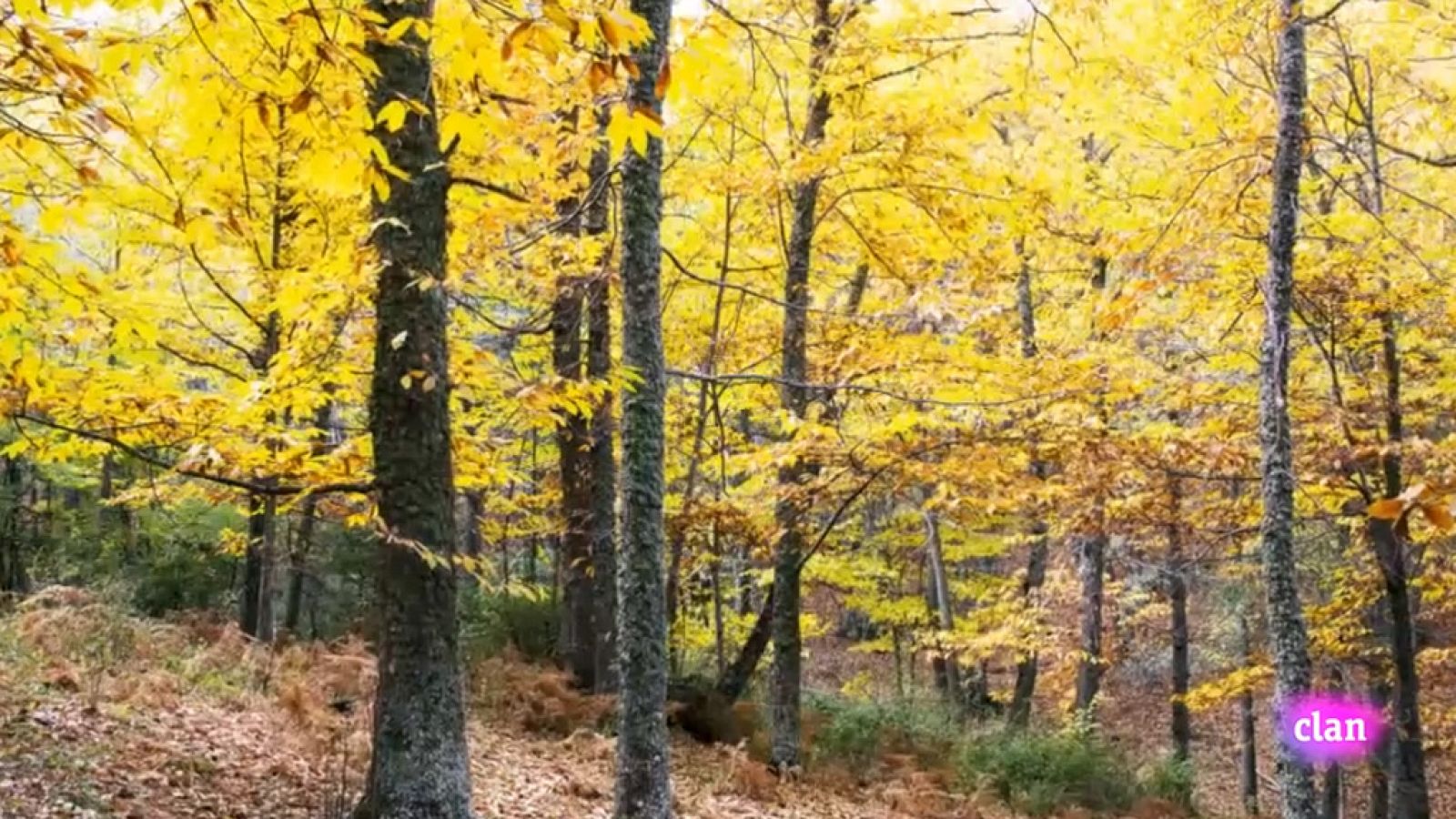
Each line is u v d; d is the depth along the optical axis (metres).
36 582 13.56
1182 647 15.48
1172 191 9.11
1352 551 12.38
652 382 5.93
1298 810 7.04
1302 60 7.46
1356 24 8.33
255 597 12.47
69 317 4.37
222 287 8.48
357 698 9.21
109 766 5.86
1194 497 12.32
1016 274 10.79
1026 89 8.32
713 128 10.00
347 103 3.13
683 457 13.77
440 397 5.29
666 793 5.82
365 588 14.75
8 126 3.19
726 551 14.67
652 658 5.85
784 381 7.27
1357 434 9.43
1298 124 7.42
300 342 5.57
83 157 3.32
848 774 10.76
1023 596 16.55
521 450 14.45
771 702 11.46
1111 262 11.76
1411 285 8.92
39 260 3.66
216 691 8.33
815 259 11.97
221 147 3.58
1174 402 10.30
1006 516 14.15
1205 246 8.23
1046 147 10.44
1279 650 7.28
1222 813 14.95
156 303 6.40
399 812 5.00
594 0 2.39
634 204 5.93
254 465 5.92
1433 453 8.64
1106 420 10.13
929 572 19.86
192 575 14.38
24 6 2.62
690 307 12.59
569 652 12.09
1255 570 15.29
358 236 6.23
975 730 14.04
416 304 5.19
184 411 5.40
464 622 13.17
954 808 10.57
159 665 8.72
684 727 11.45
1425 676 13.29
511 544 20.03
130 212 6.21
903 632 20.34
